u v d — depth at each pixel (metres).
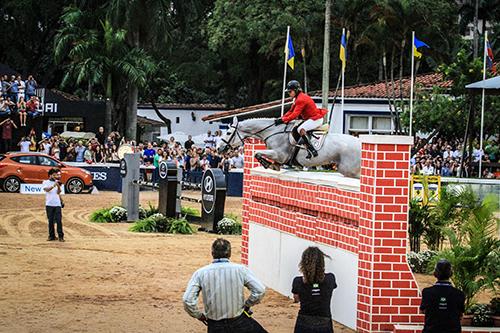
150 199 37.09
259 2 57.81
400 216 13.41
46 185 23.27
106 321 13.98
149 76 54.25
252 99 65.06
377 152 13.33
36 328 13.41
